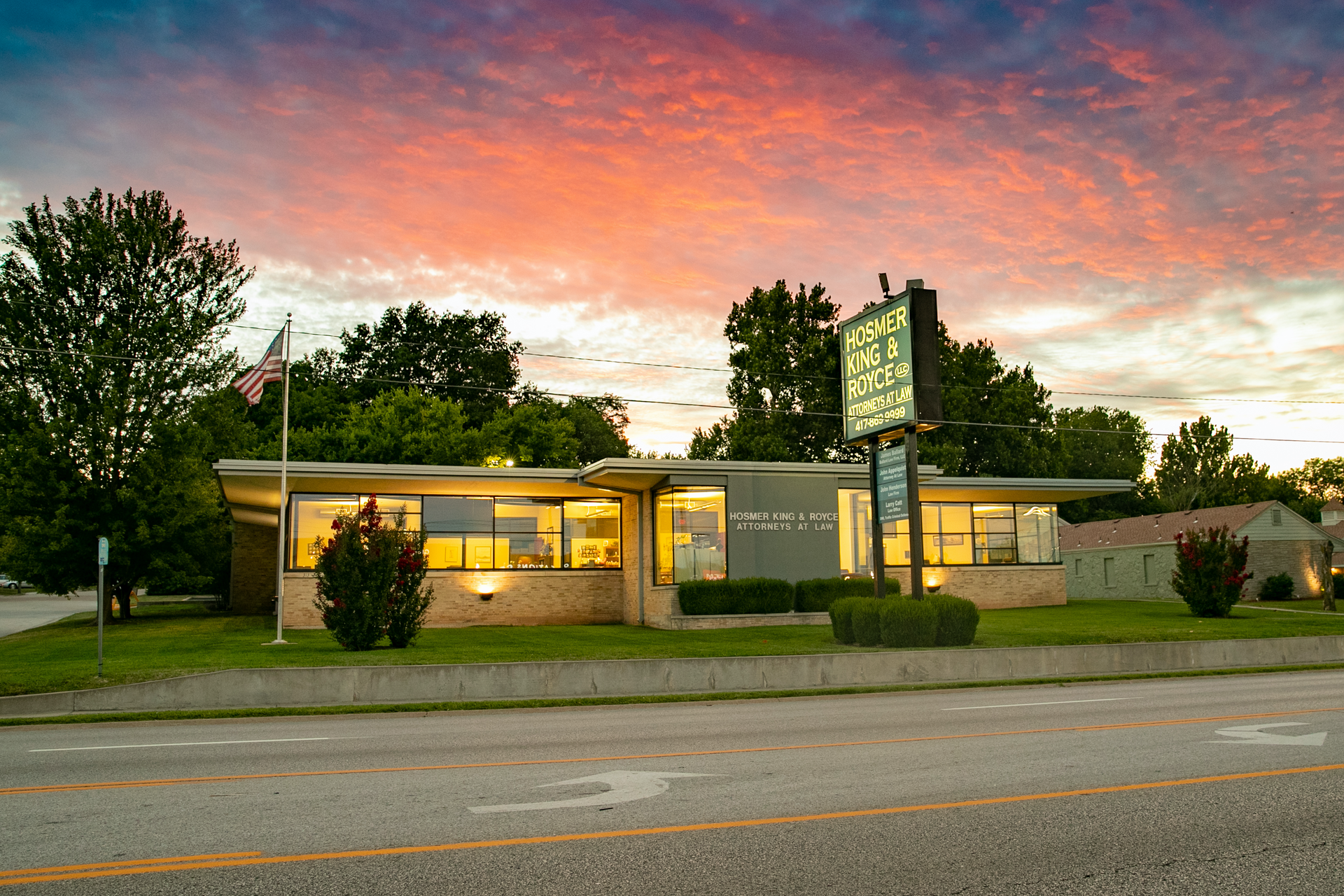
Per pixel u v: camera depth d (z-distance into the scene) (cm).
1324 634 2584
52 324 3378
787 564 3030
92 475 3297
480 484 3098
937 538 3800
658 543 3073
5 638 2925
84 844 640
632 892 534
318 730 1303
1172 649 2144
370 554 2081
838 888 541
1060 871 572
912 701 1627
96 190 3525
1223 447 7606
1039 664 2016
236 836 658
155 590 5138
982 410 5403
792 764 938
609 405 7412
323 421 5869
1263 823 683
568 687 1689
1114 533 5288
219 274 3628
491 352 6581
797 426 4962
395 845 634
